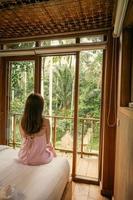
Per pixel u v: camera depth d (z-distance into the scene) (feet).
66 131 9.75
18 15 7.08
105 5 6.22
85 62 9.02
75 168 8.99
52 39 8.95
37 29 8.52
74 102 8.93
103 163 7.84
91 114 9.41
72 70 9.20
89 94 9.12
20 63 10.01
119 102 6.41
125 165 4.61
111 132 7.73
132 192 3.50
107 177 7.75
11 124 10.43
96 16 7.11
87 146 10.38
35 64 9.44
